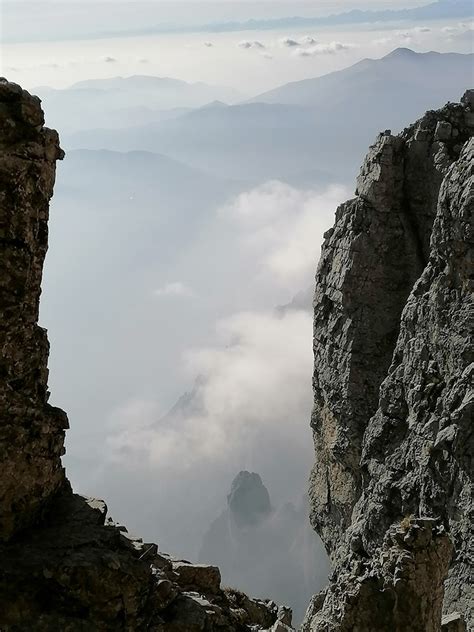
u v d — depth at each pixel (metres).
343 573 20.41
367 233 49.06
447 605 34.69
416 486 38.66
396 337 48.72
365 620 18.62
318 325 52.81
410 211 48.78
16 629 14.51
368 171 49.78
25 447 16.19
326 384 51.25
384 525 39.75
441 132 47.12
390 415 43.06
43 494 16.69
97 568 15.26
